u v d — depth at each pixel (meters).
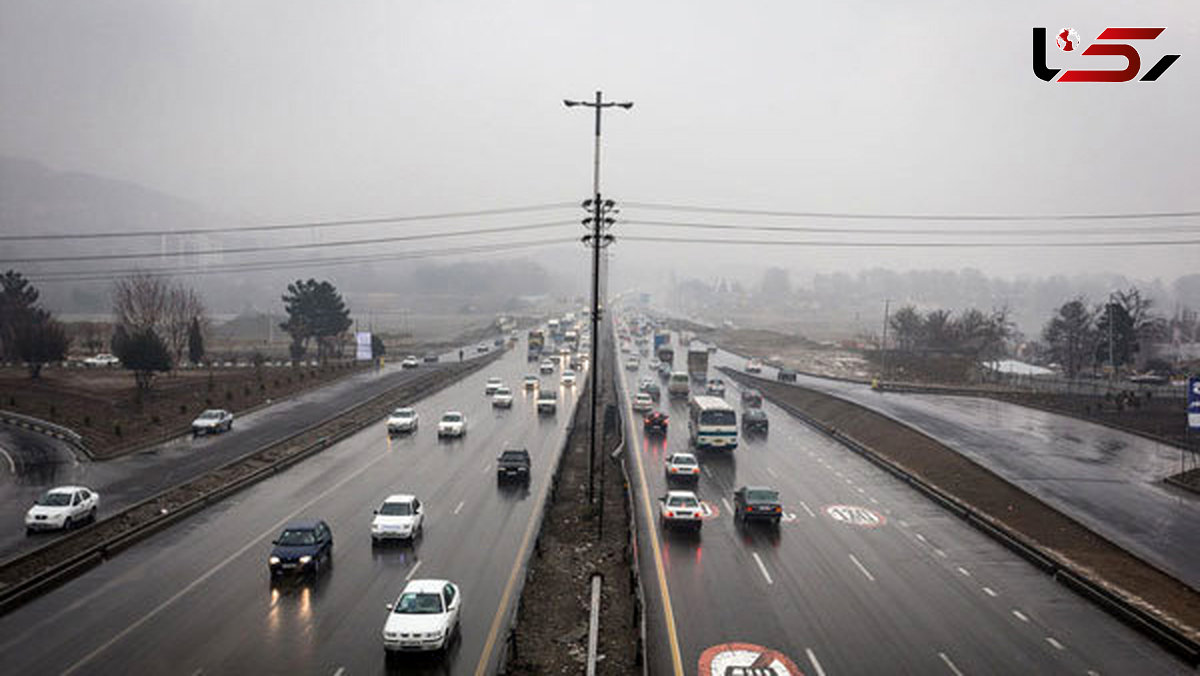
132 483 40.50
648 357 133.38
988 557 29.56
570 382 90.12
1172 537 32.09
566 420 64.31
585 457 48.62
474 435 56.88
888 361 113.75
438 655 19.81
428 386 85.06
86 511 33.34
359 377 94.94
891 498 39.56
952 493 40.16
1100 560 29.16
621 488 40.22
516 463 41.22
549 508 33.91
